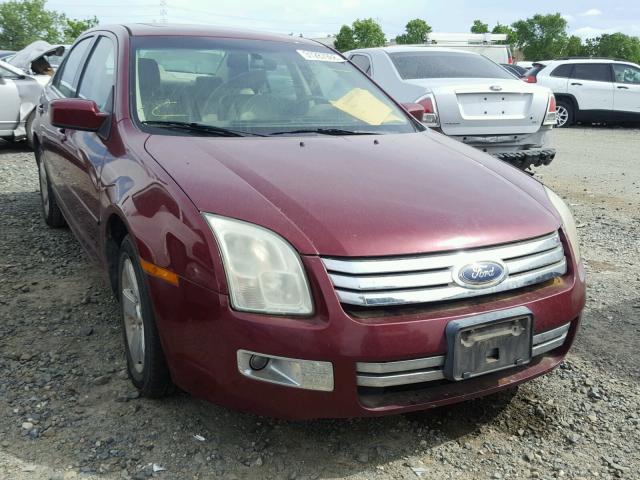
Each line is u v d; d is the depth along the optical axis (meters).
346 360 2.24
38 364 3.17
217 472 2.44
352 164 2.91
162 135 3.12
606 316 3.99
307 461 2.53
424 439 2.71
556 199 3.08
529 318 2.46
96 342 3.41
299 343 2.23
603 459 2.62
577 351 3.52
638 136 14.03
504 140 6.94
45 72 10.23
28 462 2.45
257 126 3.36
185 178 2.62
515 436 2.75
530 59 86.56
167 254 2.46
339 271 2.28
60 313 3.75
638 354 3.49
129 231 2.69
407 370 2.30
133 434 2.64
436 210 2.55
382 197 2.59
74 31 62.84
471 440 2.71
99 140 3.41
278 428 2.73
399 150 3.23
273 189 2.55
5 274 4.34
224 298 2.30
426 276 2.34
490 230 2.52
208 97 3.46
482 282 2.42
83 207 3.61
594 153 11.21
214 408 2.84
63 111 3.29
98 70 4.03
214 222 2.38
